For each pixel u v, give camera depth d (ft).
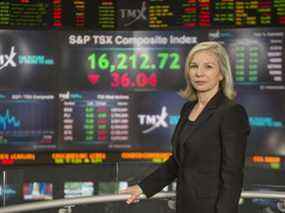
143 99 13.28
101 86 13.25
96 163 13.12
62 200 6.56
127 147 13.29
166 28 13.07
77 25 13.06
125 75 13.26
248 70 12.88
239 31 12.84
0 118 12.97
